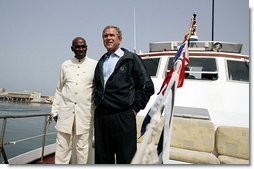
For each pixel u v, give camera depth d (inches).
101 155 95.0
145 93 92.5
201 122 128.8
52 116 118.9
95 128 97.8
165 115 67.8
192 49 167.0
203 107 136.3
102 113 95.0
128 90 92.6
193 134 128.0
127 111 91.6
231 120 129.2
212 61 156.1
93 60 116.3
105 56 103.5
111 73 97.0
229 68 152.8
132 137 91.0
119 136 90.7
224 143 122.6
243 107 133.3
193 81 150.2
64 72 115.7
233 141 121.3
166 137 65.5
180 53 96.2
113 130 92.0
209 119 131.6
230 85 144.5
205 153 120.4
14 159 142.4
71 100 109.4
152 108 76.4
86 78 110.5
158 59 168.6
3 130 126.3
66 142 110.8
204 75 152.5
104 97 94.1
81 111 108.8
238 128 122.7
